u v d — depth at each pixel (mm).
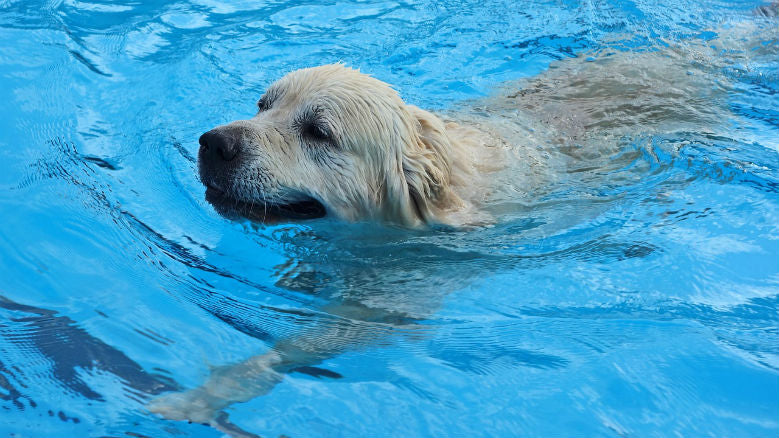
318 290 2408
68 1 3125
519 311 2365
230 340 2309
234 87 2826
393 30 3043
